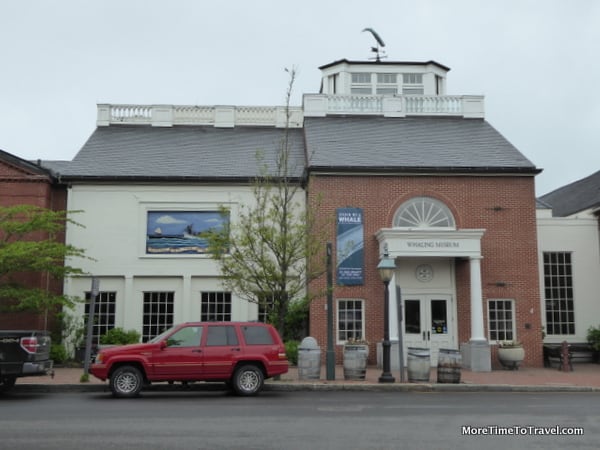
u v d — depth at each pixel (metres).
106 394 16.09
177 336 15.55
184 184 25.91
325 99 29.78
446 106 29.97
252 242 19.77
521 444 9.45
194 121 30.89
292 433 10.17
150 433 10.14
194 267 25.55
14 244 21.50
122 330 24.36
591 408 13.51
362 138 27.31
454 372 18.03
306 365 18.64
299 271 20.42
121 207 25.77
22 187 25.05
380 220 24.70
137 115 30.52
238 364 15.73
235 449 8.92
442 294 24.66
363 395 16.08
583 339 27.08
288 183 23.55
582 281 27.41
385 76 34.81
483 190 25.11
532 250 24.88
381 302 24.22
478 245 23.50
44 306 22.33
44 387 16.84
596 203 28.41
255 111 31.20
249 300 20.28
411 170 24.70
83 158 26.80
